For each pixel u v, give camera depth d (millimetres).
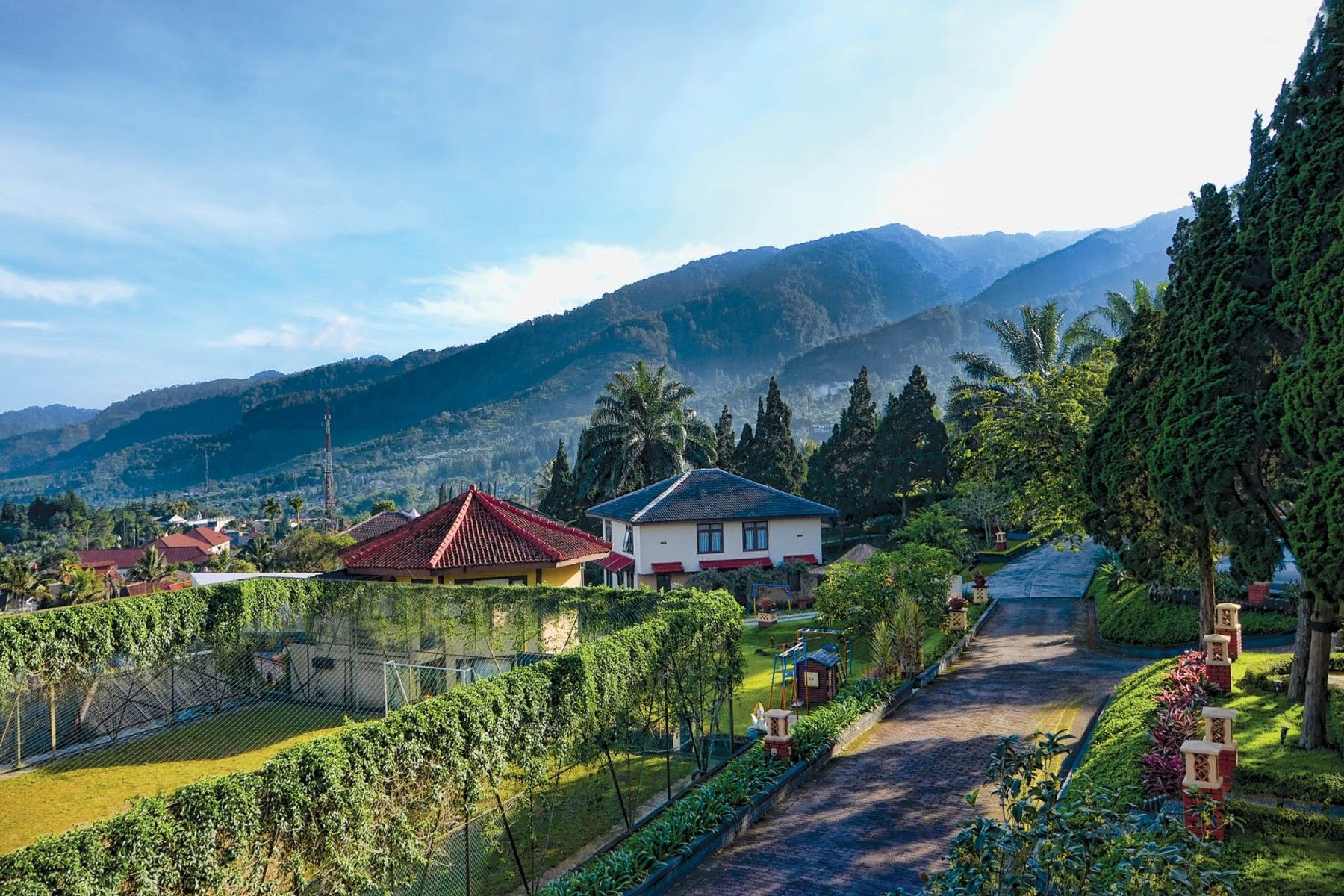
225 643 25688
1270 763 12625
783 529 42938
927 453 55969
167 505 198875
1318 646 13320
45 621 21984
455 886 12945
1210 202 15766
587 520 61219
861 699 20234
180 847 8805
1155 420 16281
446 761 11547
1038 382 28000
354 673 26266
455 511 31344
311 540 69875
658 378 57875
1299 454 12609
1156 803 11648
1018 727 18703
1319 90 13914
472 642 24547
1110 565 34625
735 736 19469
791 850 13344
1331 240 12695
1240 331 14594
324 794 10086
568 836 14828
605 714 14531
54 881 7863
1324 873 9672
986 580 40219
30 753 22375
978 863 7418
